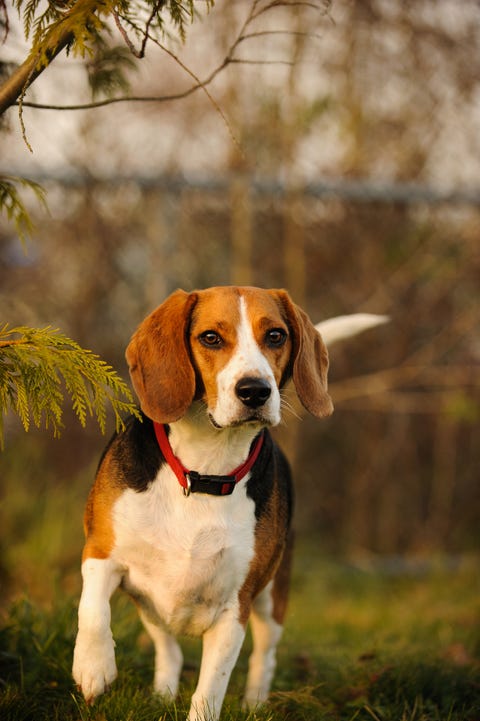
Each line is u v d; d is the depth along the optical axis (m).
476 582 8.87
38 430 8.53
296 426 9.24
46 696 4.21
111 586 3.94
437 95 9.47
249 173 9.16
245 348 3.97
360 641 6.54
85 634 3.73
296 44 8.06
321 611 7.89
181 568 3.94
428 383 9.46
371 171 10.01
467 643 6.38
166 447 4.03
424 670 5.02
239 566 4.04
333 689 4.94
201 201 9.02
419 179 9.98
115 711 3.79
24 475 8.28
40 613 5.12
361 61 9.02
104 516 3.96
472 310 9.45
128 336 8.91
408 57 9.12
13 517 7.90
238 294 4.18
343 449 9.84
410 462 9.81
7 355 3.54
